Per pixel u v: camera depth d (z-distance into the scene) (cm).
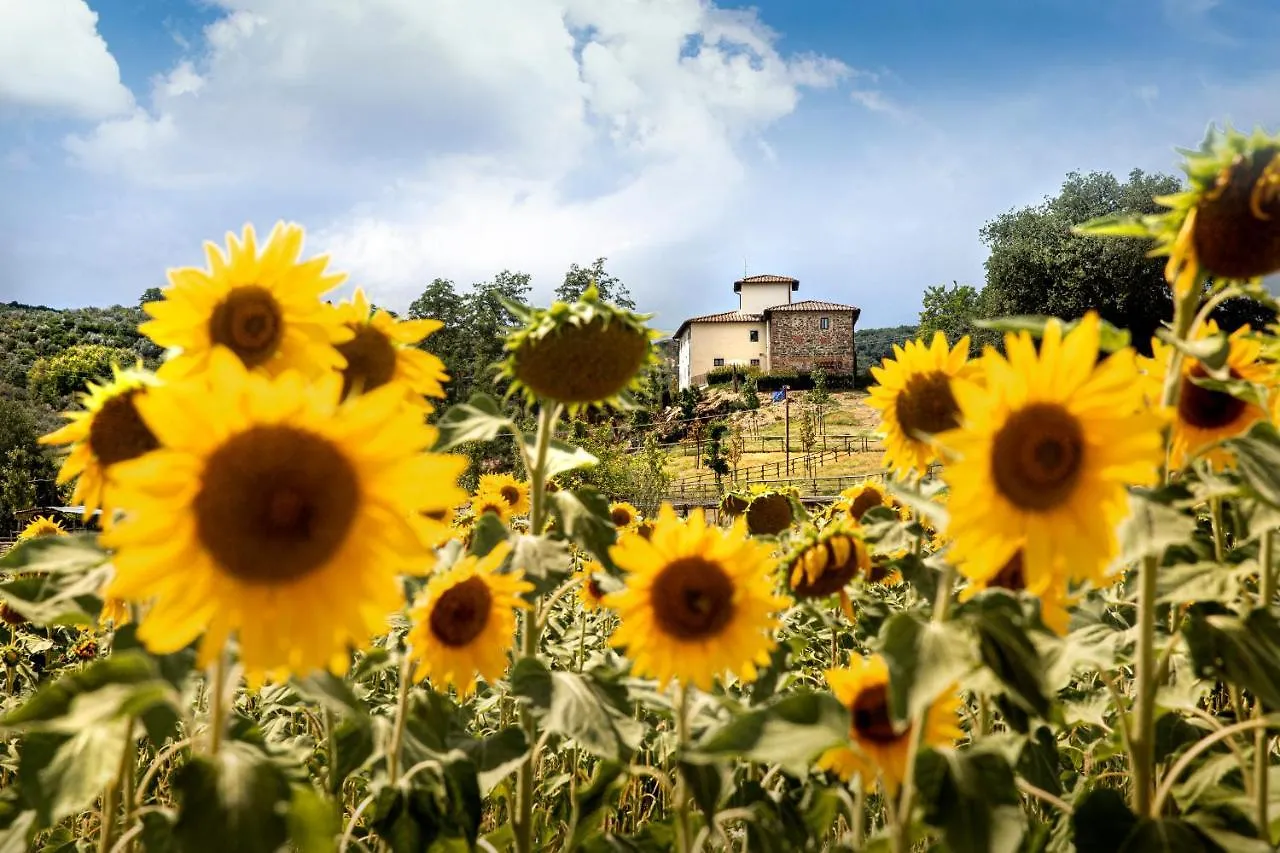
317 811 162
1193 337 194
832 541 318
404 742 252
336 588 153
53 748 170
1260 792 199
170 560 146
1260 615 193
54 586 196
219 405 148
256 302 222
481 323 6919
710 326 8994
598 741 226
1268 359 260
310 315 227
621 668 261
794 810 243
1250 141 179
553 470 271
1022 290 5059
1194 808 217
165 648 146
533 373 263
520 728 262
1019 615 195
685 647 244
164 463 146
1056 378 174
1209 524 328
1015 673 173
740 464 5659
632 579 247
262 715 327
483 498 752
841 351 8631
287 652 151
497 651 276
